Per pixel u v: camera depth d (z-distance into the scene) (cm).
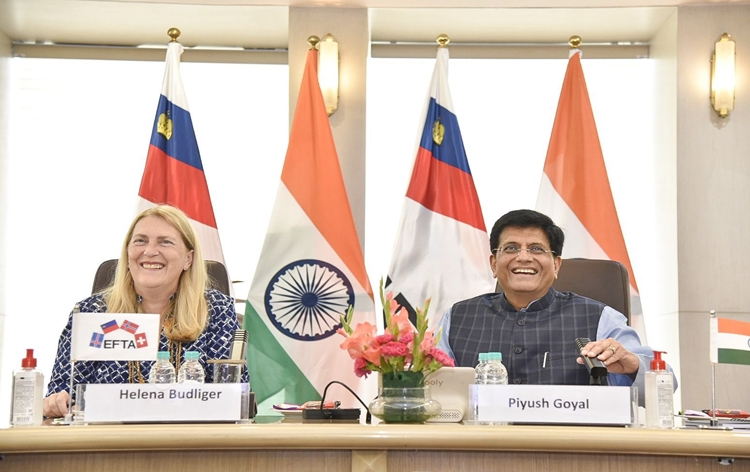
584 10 454
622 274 277
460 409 186
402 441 152
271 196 473
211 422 167
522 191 471
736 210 441
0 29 470
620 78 482
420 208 411
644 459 156
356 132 453
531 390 170
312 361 354
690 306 436
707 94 447
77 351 183
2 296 461
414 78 484
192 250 245
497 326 260
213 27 474
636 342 249
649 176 473
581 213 408
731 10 448
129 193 470
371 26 475
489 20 465
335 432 152
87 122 476
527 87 481
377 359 176
